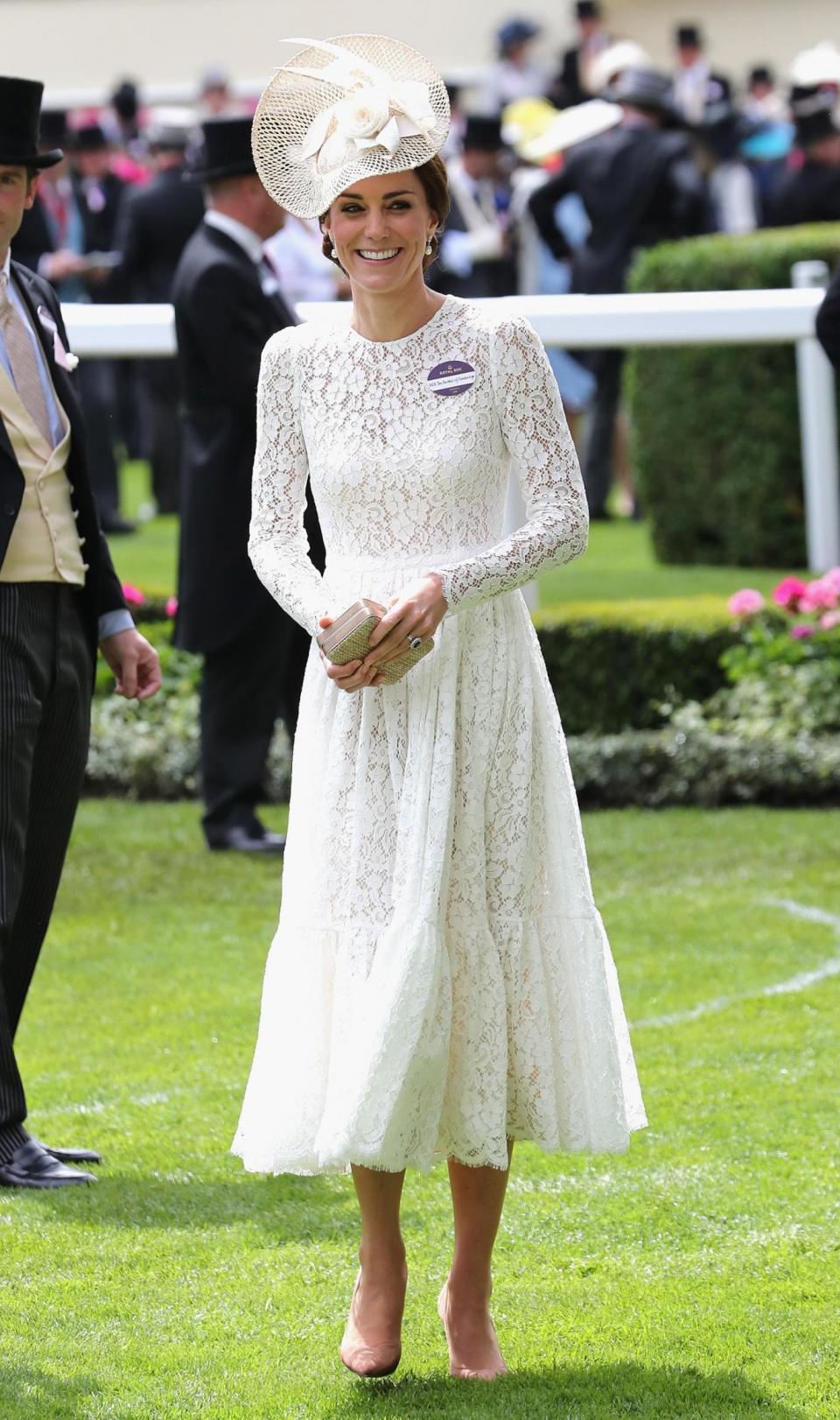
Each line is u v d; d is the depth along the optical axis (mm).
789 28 74250
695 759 25844
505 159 46344
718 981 18797
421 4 72688
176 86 73938
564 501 11266
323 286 34938
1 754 14398
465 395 11234
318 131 11312
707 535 37812
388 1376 11422
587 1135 11281
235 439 22844
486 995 11133
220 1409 11031
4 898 14391
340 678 10883
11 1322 12227
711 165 55844
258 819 24375
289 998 11250
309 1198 14328
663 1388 11195
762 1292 12508
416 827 10984
